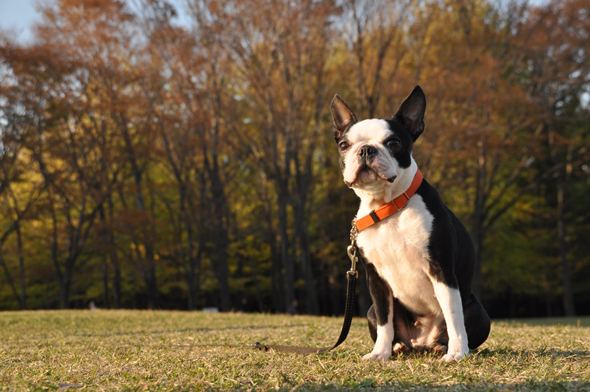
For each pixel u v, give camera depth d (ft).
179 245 82.33
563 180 103.55
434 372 9.68
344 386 8.86
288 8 65.41
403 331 12.21
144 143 69.51
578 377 8.88
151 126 67.97
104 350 14.64
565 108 86.07
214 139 74.13
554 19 70.13
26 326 28.53
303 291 109.60
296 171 71.00
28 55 60.49
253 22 67.51
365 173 10.71
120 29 67.97
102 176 68.28
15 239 85.35
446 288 10.81
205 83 71.97
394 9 67.26
